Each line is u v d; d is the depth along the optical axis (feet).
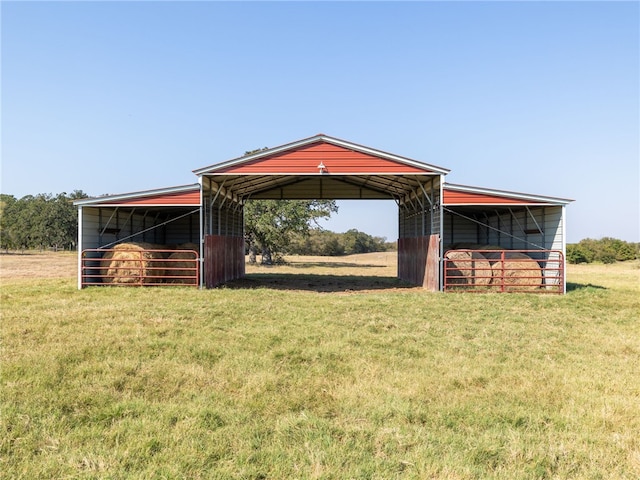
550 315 31.48
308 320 28.07
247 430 13.10
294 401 15.30
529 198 44.93
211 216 49.14
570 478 10.93
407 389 16.48
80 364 18.74
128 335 23.13
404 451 12.01
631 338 25.16
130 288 43.32
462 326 27.12
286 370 18.63
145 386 16.56
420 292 44.37
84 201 44.06
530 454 11.79
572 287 49.14
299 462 11.39
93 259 44.34
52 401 14.94
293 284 53.83
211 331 24.49
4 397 15.16
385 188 61.36
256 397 15.70
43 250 241.55
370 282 58.39
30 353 19.92
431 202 46.57
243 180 52.65
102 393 15.64
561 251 44.21
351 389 16.42
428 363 19.67
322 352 20.85
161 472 10.78
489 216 63.00
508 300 37.42
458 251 45.11
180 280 50.42
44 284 48.75
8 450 11.89
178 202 45.14
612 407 14.99
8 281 53.26
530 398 15.80
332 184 62.44
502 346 22.85
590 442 12.62
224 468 11.00
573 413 14.52
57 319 26.73
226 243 55.01
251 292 41.11
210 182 48.06
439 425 13.69
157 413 14.20
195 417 13.78
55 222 234.58
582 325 28.55
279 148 44.06
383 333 25.04
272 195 65.87
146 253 46.47
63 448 12.00
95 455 11.55
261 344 22.11
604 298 39.91
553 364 19.85
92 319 26.99
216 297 37.11
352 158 44.16
